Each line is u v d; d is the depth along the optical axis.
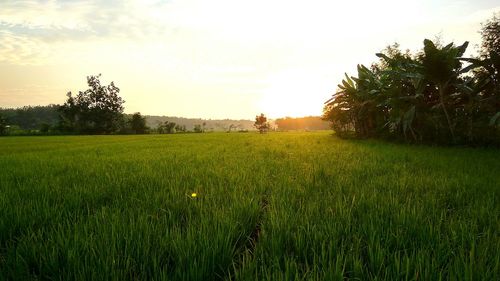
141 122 92.62
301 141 21.80
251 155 10.68
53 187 4.84
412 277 1.89
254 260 2.02
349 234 2.54
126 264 2.03
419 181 4.93
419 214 2.92
